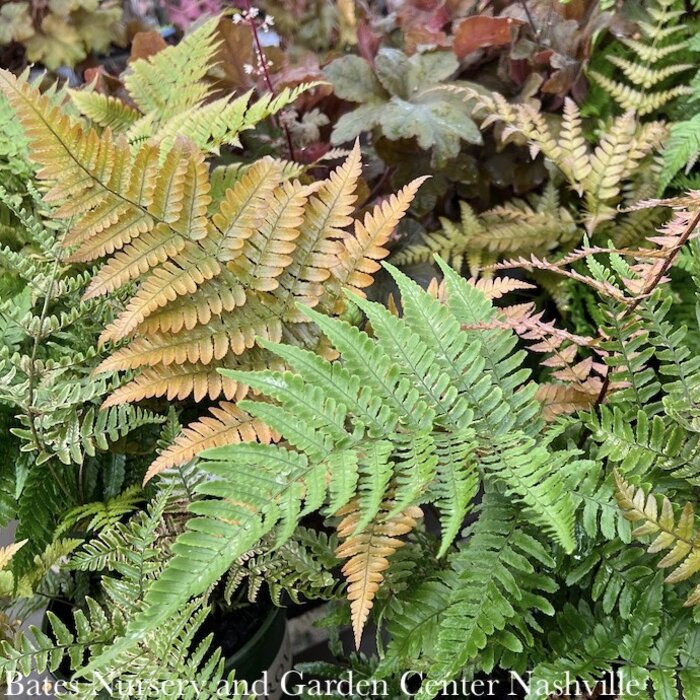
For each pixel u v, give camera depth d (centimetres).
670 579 73
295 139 103
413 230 102
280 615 89
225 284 81
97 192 79
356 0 121
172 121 90
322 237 82
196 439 78
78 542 81
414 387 75
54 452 83
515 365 78
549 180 104
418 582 81
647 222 98
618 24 104
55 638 84
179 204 79
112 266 79
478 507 76
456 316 79
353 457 72
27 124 76
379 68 102
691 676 73
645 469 76
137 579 79
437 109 99
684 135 96
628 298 76
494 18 102
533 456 73
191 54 98
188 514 83
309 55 112
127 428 83
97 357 85
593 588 76
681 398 78
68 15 121
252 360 82
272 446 71
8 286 89
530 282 103
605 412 77
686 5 105
